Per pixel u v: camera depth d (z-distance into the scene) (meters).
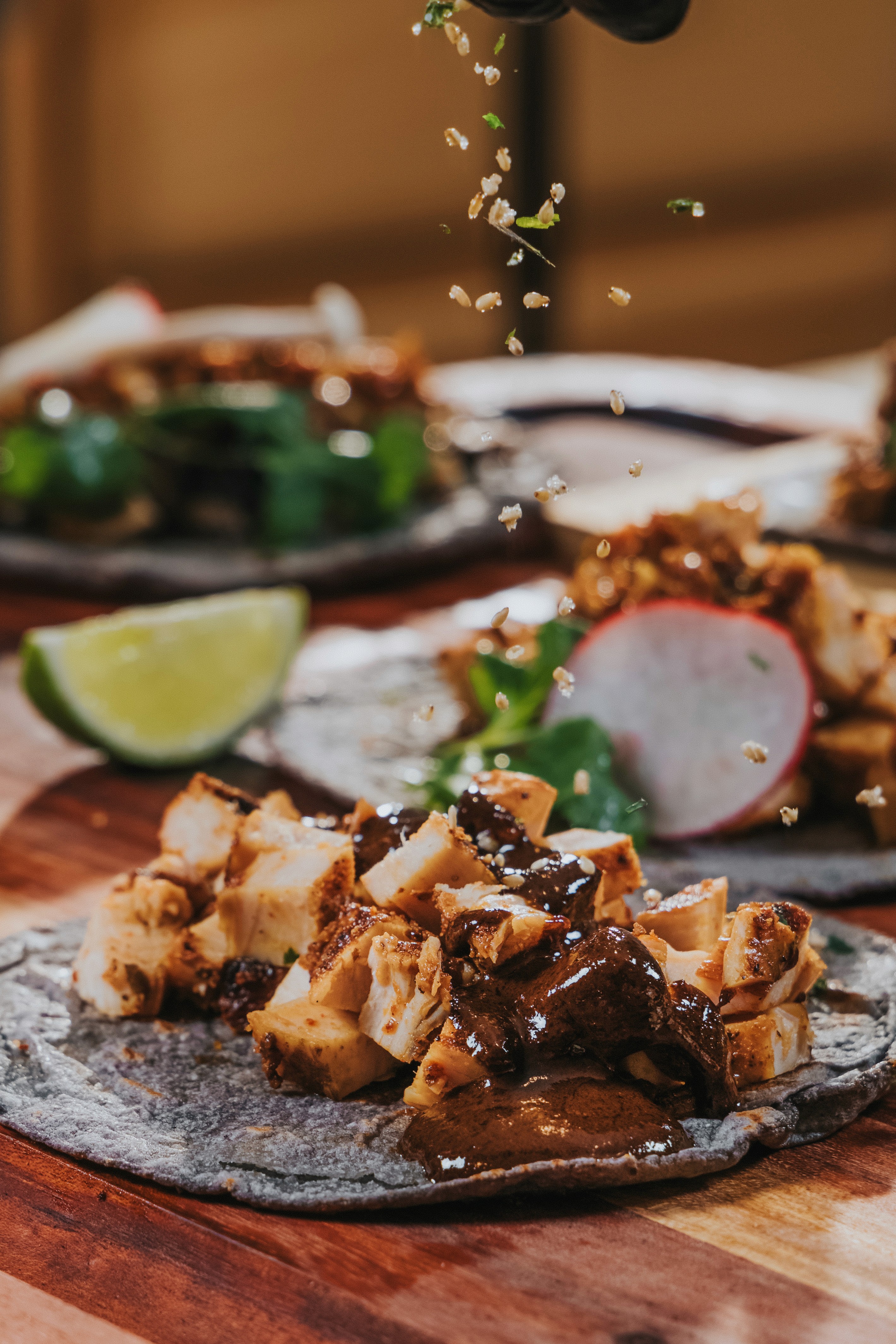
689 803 0.48
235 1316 0.37
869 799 0.43
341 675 0.57
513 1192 0.39
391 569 0.66
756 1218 0.39
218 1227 0.39
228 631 0.54
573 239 2.09
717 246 2.04
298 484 0.65
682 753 0.49
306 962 0.41
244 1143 0.40
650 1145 0.39
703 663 0.49
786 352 2.01
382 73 2.02
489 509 0.69
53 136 2.08
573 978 0.39
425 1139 0.39
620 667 0.50
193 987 0.43
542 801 0.43
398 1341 0.37
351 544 0.66
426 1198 0.38
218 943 0.43
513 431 0.79
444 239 2.03
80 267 2.17
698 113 2.02
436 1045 0.40
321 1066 0.40
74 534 0.68
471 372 0.97
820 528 0.63
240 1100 0.41
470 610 0.63
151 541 0.68
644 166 2.05
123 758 0.53
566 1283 0.38
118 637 0.53
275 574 0.64
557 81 1.42
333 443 0.67
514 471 0.73
